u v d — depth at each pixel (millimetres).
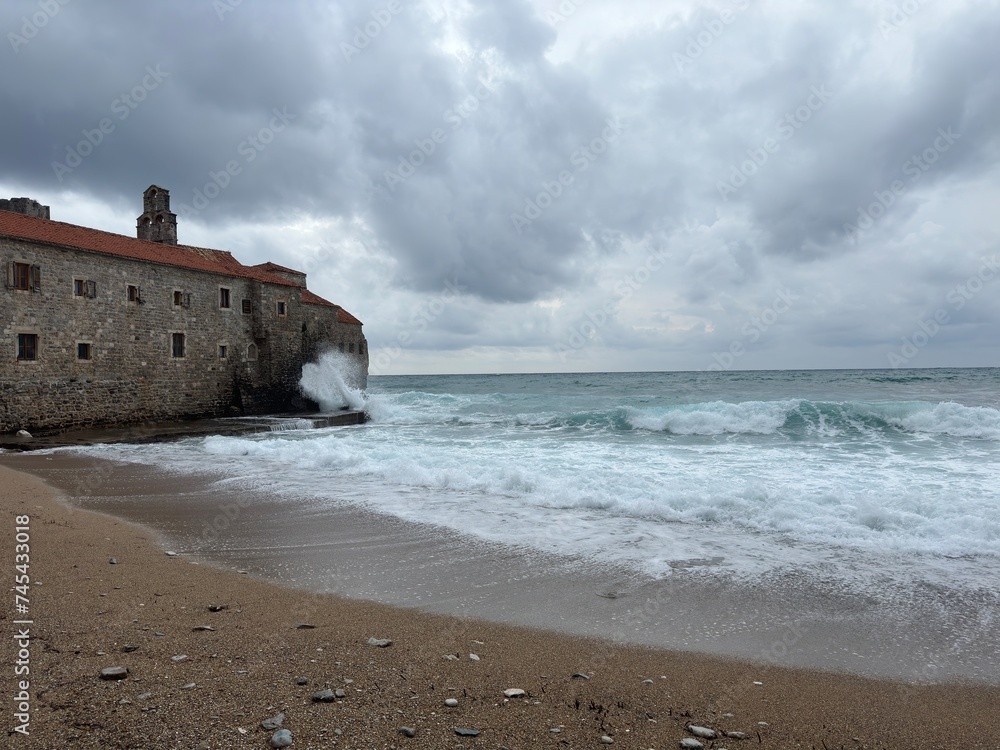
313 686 4266
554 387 65688
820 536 9094
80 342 27047
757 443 18969
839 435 20141
